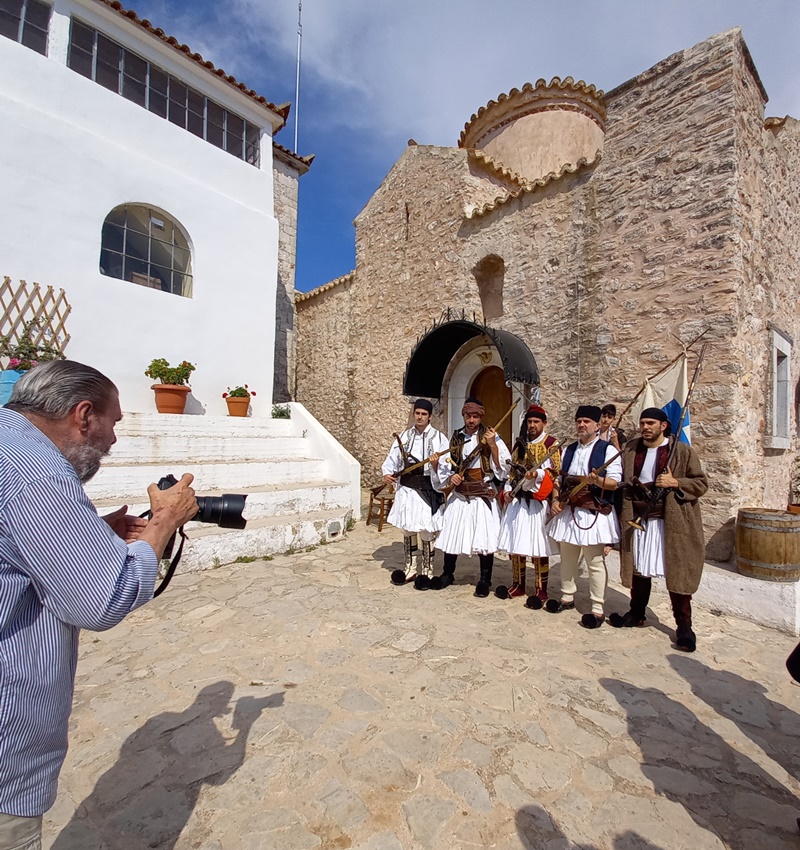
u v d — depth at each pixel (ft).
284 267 41.98
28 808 3.51
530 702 9.05
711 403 15.76
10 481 3.50
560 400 20.84
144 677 9.89
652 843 6.02
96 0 24.22
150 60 27.17
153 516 4.66
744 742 8.09
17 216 21.65
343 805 6.52
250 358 30.66
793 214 21.03
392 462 15.98
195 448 22.59
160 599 14.26
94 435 4.31
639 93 18.48
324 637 11.76
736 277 15.53
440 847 5.89
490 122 32.83
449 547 14.66
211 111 30.76
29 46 23.38
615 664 10.63
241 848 5.84
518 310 22.95
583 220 20.52
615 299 18.92
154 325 26.30
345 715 8.56
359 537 22.06
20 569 3.55
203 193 28.63
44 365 4.25
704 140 16.47
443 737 7.98
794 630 12.57
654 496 11.82
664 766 7.43
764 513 13.93
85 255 23.71
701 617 13.65
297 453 26.50
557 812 6.48
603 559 12.64
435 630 12.17
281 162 41.88
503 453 14.35
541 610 13.69
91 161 24.02
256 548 18.56
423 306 29.07
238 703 8.93
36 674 3.56
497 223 24.58
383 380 32.24
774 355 17.71
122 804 6.52
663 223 17.48
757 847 6.00
